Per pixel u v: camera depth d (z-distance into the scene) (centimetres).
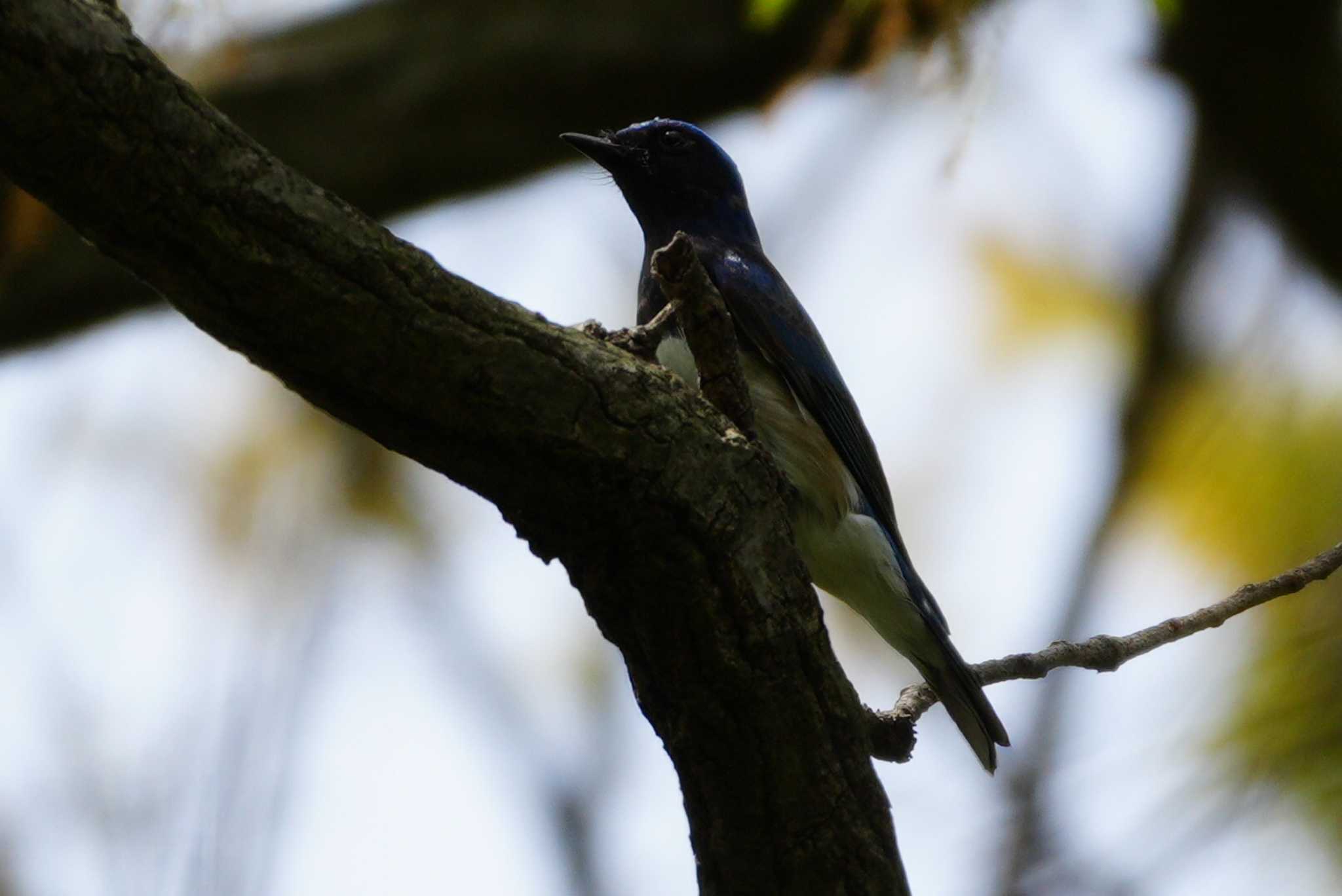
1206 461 1282
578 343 565
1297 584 795
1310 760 745
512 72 1363
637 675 645
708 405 608
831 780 652
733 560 606
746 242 1202
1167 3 1086
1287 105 1252
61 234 1384
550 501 583
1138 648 796
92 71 450
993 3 1030
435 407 541
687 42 1342
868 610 1037
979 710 862
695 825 675
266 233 491
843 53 1293
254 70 1374
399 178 1405
